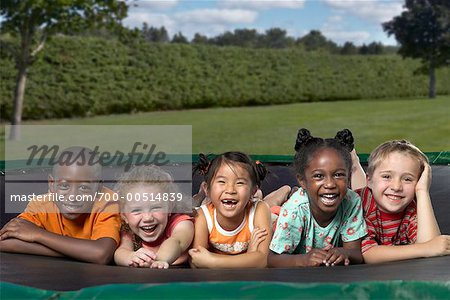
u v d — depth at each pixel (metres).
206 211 2.38
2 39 12.59
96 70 16.00
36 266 1.84
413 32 21.88
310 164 2.06
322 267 1.82
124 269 1.79
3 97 14.15
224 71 18.83
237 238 2.37
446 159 4.18
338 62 21.48
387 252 2.12
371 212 2.41
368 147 11.53
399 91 22.78
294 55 20.44
